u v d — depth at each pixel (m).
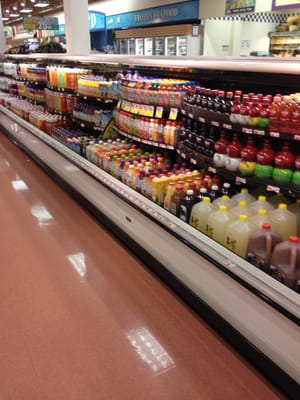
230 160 2.59
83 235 3.82
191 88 3.07
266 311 2.01
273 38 9.57
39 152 6.05
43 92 6.72
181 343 2.40
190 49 9.42
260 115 2.33
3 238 3.77
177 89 3.24
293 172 2.31
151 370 2.20
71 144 4.86
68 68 5.59
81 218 4.21
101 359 2.28
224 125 2.57
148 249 3.15
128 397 2.03
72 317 2.63
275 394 2.04
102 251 3.51
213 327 2.50
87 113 4.98
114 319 2.61
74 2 5.59
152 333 2.48
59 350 2.34
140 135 3.66
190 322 2.58
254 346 2.17
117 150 4.09
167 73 3.73
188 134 3.08
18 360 2.27
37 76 6.60
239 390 2.07
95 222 4.11
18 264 3.30
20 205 4.59
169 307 2.73
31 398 2.03
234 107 2.49
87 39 5.88
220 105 2.62
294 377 1.94
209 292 2.46
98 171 3.96
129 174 3.42
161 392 2.06
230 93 2.61
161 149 3.95
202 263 2.47
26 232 3.89
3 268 3.24
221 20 9.45
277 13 10.18
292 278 1.99
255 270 2.11
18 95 8.36
